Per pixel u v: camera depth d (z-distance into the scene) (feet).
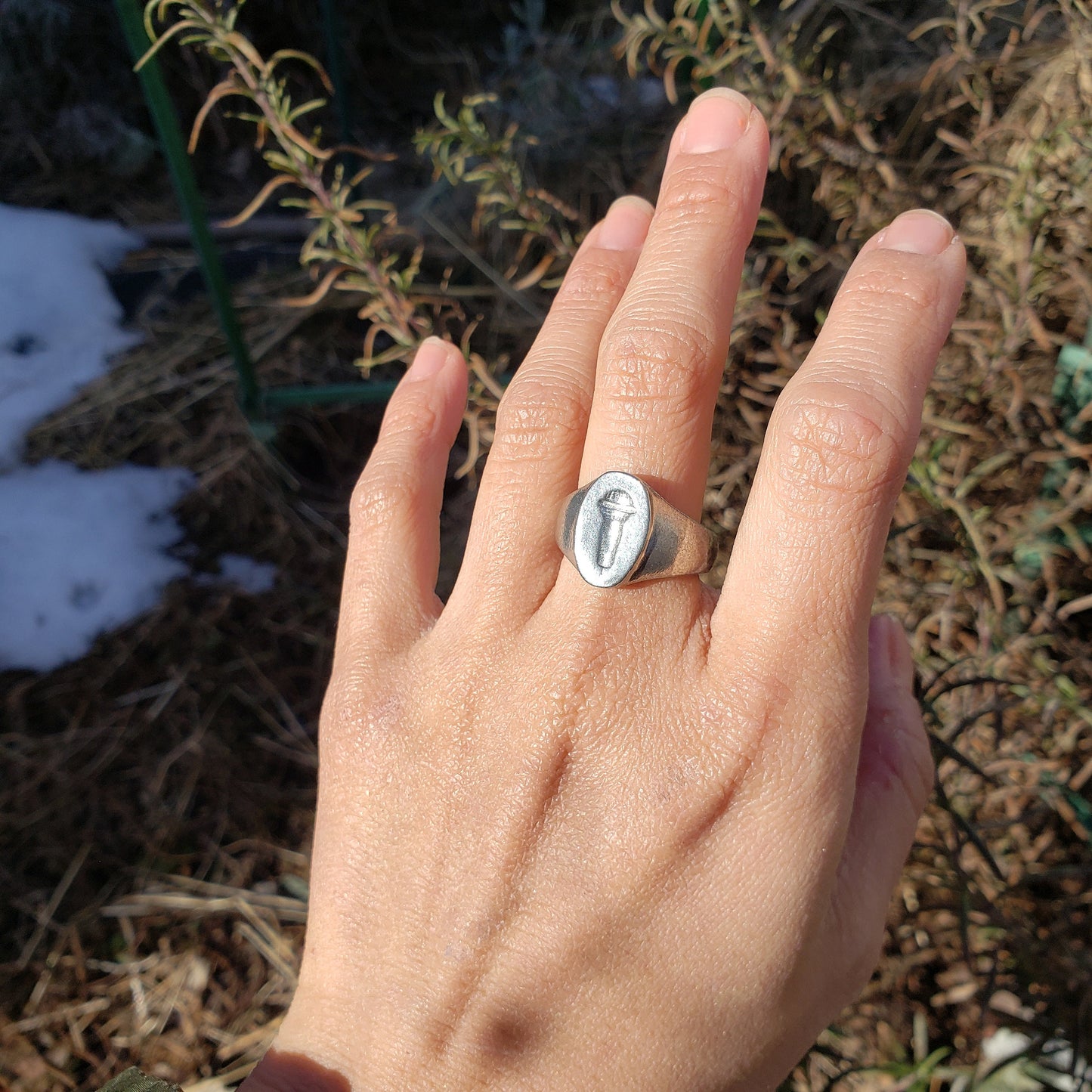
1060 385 0.76
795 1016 0.49
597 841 0.50
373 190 1.28
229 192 1.34
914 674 0.70
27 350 1.18
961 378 0.78
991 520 0.80
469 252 1.14
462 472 0.73
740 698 0.49
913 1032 0.78
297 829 0.94
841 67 0.81
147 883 0.90
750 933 0.48
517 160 1.16
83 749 0.96
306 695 1.01
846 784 0.48
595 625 0.51
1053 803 0.75
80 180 1.30
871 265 0.50
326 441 1.15
